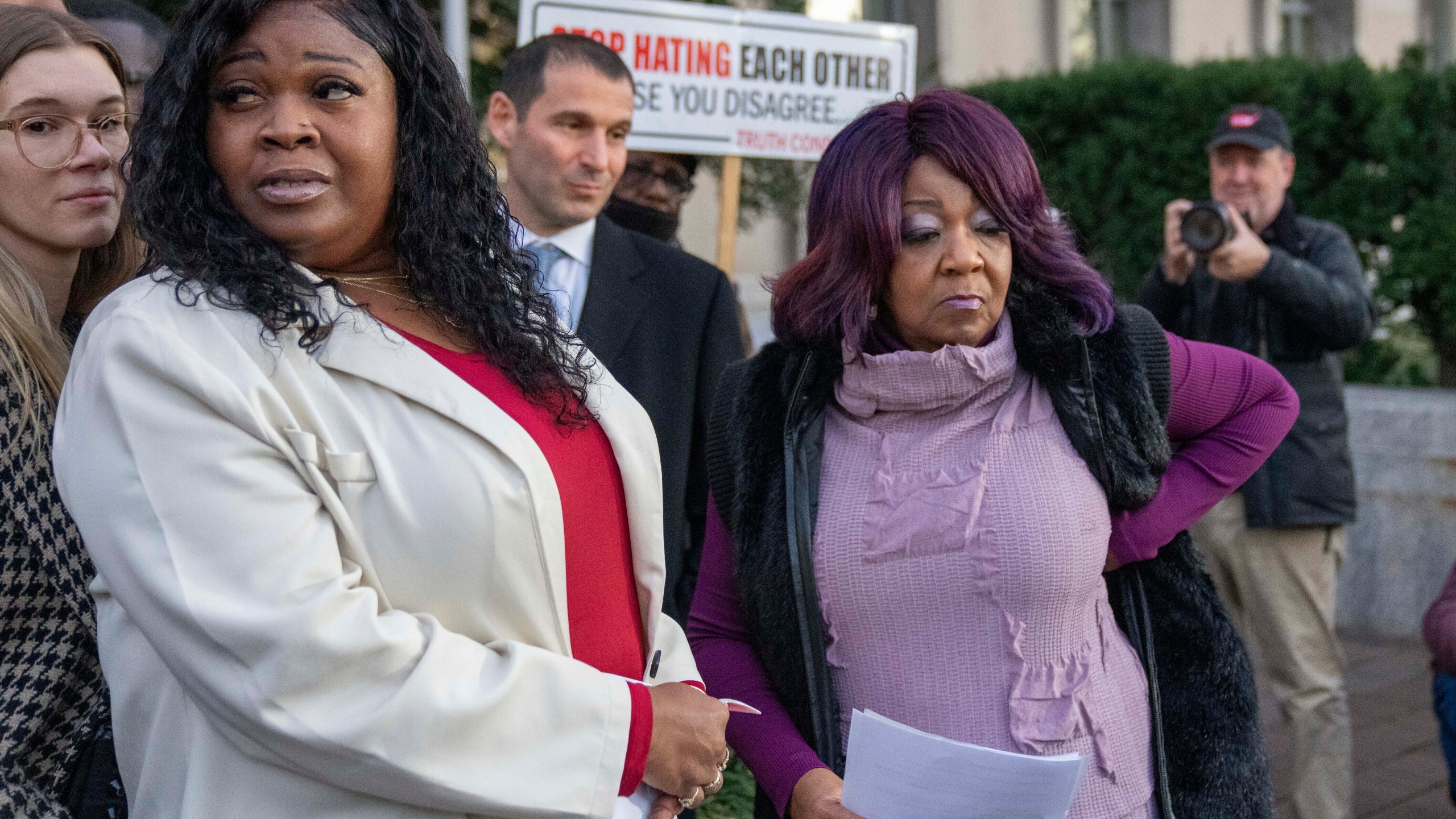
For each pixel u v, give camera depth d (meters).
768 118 3.77
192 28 1.26
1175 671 1.75
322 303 1.25
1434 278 6.09
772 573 1.70
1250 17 12.19
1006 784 1.45
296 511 1.17
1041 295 1.71
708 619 1.89
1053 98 7.43
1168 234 3.56
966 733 1.63
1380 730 4.44
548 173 2.63
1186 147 6.70
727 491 1.87
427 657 1.18
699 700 1.40
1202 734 1.72
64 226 1.64
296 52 1.25
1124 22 11.67
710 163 6.52
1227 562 3.54
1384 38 13.18
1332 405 3.45
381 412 1.25
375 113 1.30
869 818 1.50
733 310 2.72
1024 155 1.67
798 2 6.48
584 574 1.40
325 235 1.28
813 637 1.69
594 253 2.63
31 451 1.45
